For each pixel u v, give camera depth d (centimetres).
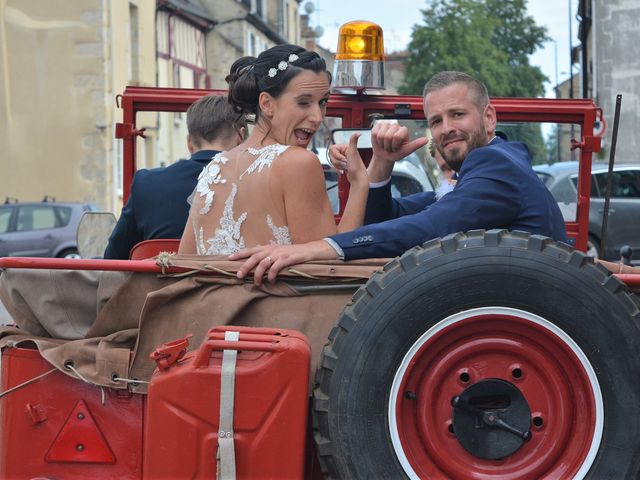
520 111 519
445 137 375
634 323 284
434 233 325
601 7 2689
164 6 3456
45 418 306
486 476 291
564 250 288
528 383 294
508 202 335
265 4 4884
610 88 2684
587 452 287
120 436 305
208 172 353
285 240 338
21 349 310
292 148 342
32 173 2606
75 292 317
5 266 309
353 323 286
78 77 2609
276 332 290
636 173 1493
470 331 292
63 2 2611
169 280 312
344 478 283
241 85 357
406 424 292
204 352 282
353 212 372
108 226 496
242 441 281
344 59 511
